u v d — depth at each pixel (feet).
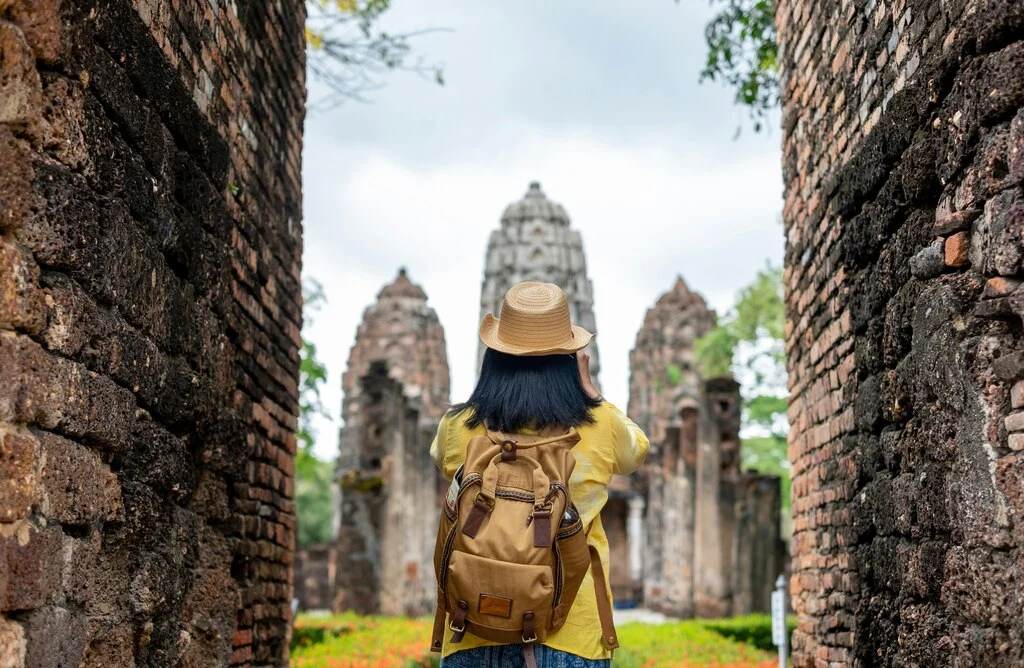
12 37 10.19
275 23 23.21
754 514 81.35
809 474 23.24
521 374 10.98
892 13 16.76
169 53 15.15
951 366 12.58
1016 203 11.60
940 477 13.08
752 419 105.70
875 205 16.43
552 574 9.80
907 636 14.05
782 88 26.45
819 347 21.97
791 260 25.32
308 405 76.74
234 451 18.08
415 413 94.63
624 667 42.68
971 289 12.55
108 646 12.25
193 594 17.20
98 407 11.53
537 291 11.46
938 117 13.82
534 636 9.70
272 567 24.00
